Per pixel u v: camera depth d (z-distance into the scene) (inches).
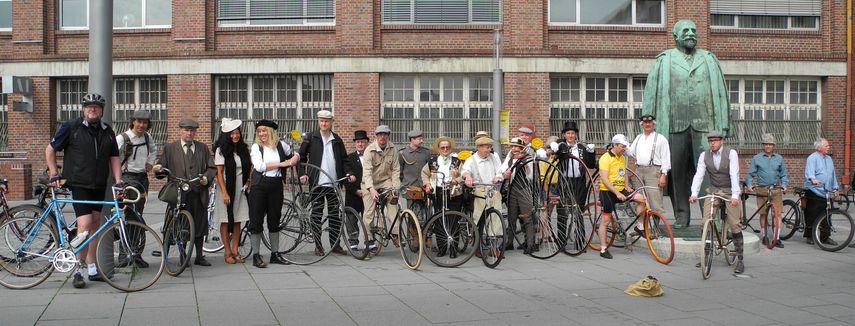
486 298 266.7
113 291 267.1
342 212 351.3
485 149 364.8
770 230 432.8
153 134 802.8
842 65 827.4
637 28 801.6
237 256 343.0
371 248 361.4
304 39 787.4
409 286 288.5
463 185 350.6
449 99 797.9
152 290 272.2
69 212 452.8
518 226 446.6
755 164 422.0
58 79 813.9
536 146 377.4
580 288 288.0
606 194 364.8
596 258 365.1
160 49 796.0
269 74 791.7
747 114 831.1
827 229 402.0
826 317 239.9
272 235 337.7
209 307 244.5
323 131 367.9
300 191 354.0
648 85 410.9
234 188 334.3
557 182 384.5
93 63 305.6
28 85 795.4
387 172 363.9
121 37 798.5
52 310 234.7
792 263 354.3
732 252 332.5
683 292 282.4
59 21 817.5
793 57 821.9
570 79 805.2
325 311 241.6
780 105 835.4
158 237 282.4
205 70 781.9
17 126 807.1
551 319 234.7
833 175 413.7
